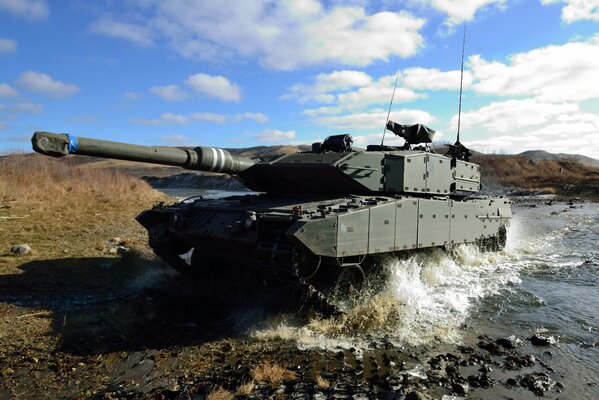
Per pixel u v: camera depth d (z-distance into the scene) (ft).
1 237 48.34
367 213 27.81
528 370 21.53
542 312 30.32
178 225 32.32
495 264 45.83
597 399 18.79
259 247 26.23
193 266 36.24
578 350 24.00
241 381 19.72
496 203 48.24
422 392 19.12
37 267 37.83
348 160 31.63
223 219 30.48
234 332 26.25
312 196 35.45
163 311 29.63
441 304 31.83
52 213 65.51
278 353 23.30
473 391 19.36
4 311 27.96
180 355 22.89
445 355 23.02
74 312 28.60
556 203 126.62
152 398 18.35
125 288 34.45
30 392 18.83
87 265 39.40
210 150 29.96
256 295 32.63
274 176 36.24
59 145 20.54
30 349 22.98
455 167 42.04
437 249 40.29
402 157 34.81
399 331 26.55
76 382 19.81
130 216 69.62
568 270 42.86
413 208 32.48
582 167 213.05
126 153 23.62
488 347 24.18
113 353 22.98
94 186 97.30
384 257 33.35
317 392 18.90
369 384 19.85
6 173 84.94
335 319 27.43
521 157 232.94
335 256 25.50
